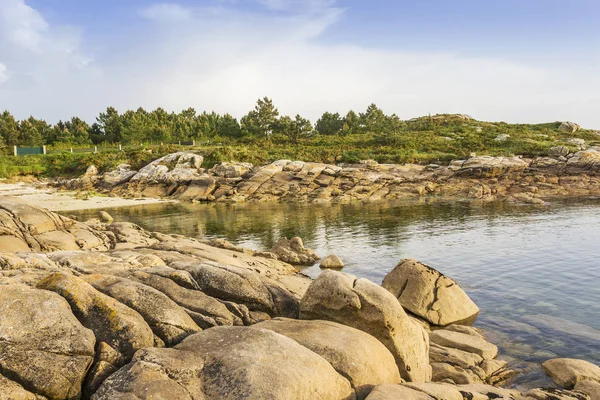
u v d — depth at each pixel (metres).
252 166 73.12
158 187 69.12
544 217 41.25
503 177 63.16
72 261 13.98
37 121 131.12
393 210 48.94
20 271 11.73
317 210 50.69
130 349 8.99
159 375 7.75
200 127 123.62
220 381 7.80
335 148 88.94
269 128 121.44
